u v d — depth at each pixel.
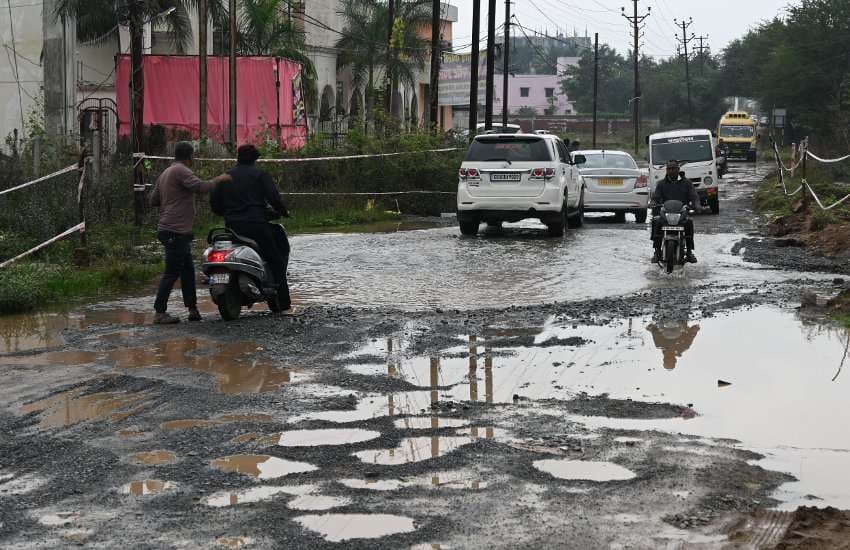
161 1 35.84
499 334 9.88
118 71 34.41
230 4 31.88
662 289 12.89
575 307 11.45
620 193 25.09
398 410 7.09
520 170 20.09
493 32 42.59
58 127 26.59
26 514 5.07
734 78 114.94
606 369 8.41
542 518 5.01
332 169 26.28
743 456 6.06
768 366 8.55
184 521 4.97
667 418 6.91
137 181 17.98
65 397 7.44
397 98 58.16
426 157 28.09
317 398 7.43
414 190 27.58
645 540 4.73
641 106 120.38
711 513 5.10
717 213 28.12
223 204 11.11
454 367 8.45
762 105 78.75
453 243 18.98
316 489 5.45
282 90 35.12
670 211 14.92
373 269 15.02
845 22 64.56
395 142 28.03
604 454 6.08
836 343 9.51
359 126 28.34
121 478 5.64
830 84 65.19
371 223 24.28
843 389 7.76
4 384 7.80
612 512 5.10
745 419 6.89
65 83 26.98
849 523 4.90
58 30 26.59
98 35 37.47
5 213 15.53
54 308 11.59
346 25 54.28
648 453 6.10
